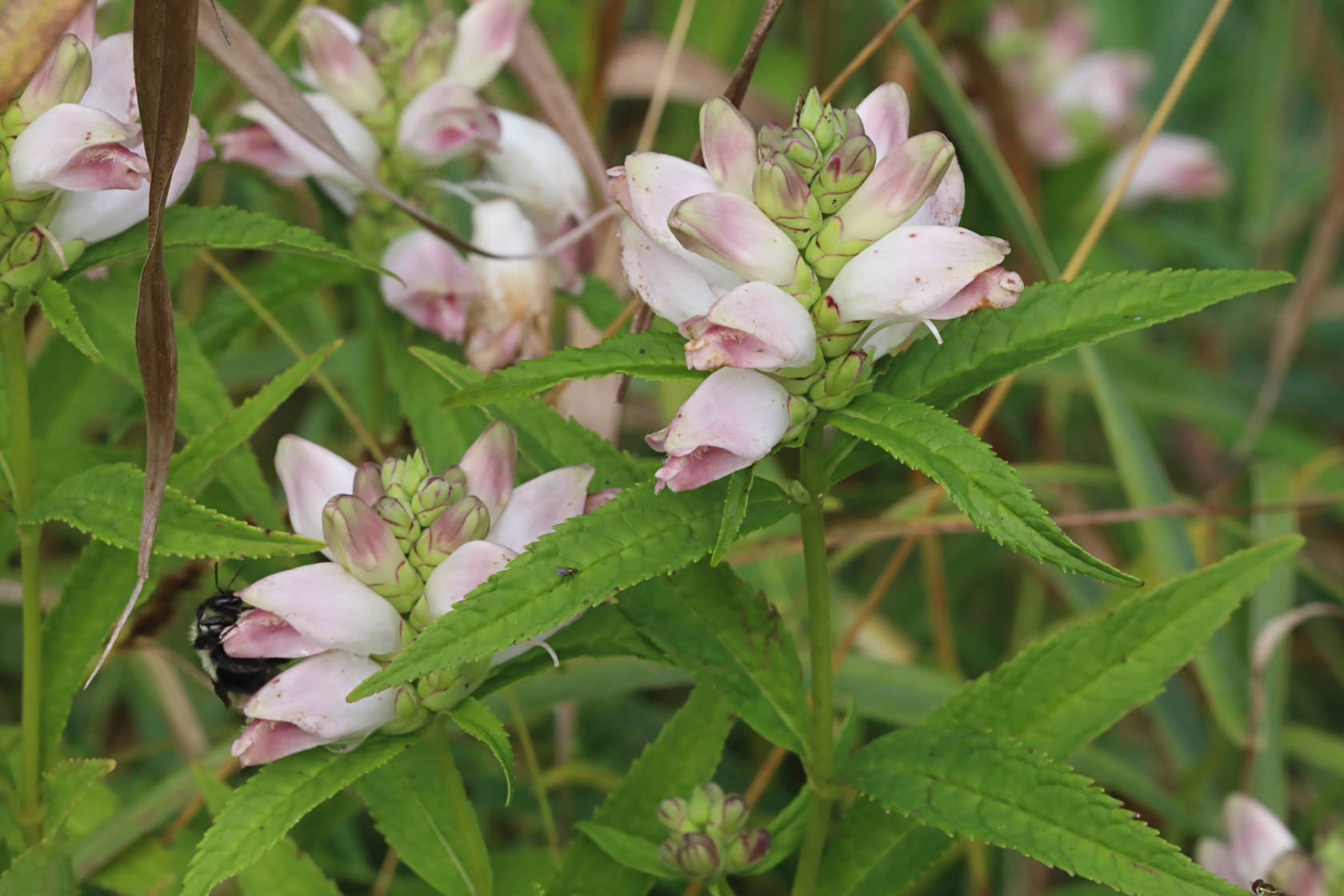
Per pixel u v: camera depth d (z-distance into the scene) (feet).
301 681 2.33
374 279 2.89
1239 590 2.52
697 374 2.31
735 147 2.30
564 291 2.98
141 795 2.80
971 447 2.24
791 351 2.25
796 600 3.20
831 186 2.29
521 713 2.88
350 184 2.83
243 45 2.61
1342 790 2.99
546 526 2.41
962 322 2.36
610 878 2.59
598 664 2.91
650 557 2.30
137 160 2.38
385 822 2.55
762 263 2.28
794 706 2.48
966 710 2.53
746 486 2.29
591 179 2.95
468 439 2.83
